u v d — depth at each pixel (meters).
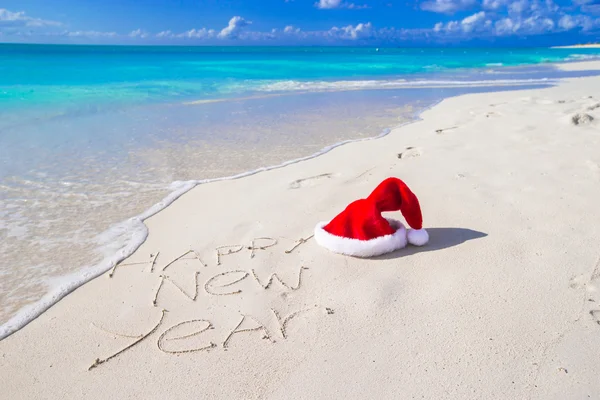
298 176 5.70
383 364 2.60
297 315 3.06
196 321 3.03
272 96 13.48
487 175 5.37
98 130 8.36
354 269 3.57
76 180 5.62
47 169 6.01
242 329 2.94
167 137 7.88
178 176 5.81
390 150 6.75
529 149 6.34
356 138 7.82
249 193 5.16
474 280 3.35
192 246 3.98
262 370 2.59
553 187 4.91
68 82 16.19
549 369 2.50
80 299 3.28
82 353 2.76
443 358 2.62
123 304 3.22
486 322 2.90
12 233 4.23
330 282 3.41
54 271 3.62
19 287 3.41
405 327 2.90
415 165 5.88
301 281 3.44
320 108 11.16
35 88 14.27
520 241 3.84
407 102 12.16
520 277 3.35
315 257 3.75
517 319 2.91
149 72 21.16
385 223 3.79
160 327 2.97
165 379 2.55
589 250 3.65
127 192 5.25
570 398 2.30
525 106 10.18
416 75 21.92
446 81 18.45
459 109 10.38
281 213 4.59
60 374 2.60
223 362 2.66
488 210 4.44
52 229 4.32
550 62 36.38
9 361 2.70
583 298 3.08
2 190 5.25
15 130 8.23
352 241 3.69
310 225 4.31
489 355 2.62
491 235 3.97
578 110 9.22
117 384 2.52
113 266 3.69
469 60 39.75
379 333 2.85
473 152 6.34
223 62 31.02
